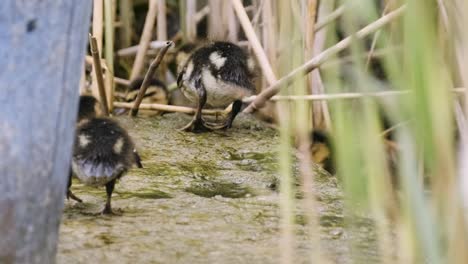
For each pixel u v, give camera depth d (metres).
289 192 7.83
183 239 10.12
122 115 16.59
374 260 9.30
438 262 6.71
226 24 18.33
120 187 12.29
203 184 12.81
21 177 7.25
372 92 6.97
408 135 6.95
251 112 16.09
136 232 10.27
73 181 12.38
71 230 10.21
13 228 7.30
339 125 7.12
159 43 18.97
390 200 8.51
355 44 6.74
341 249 9.92
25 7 7.02
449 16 6.77
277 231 10.55
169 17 22.41
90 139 10.66
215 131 15.54
